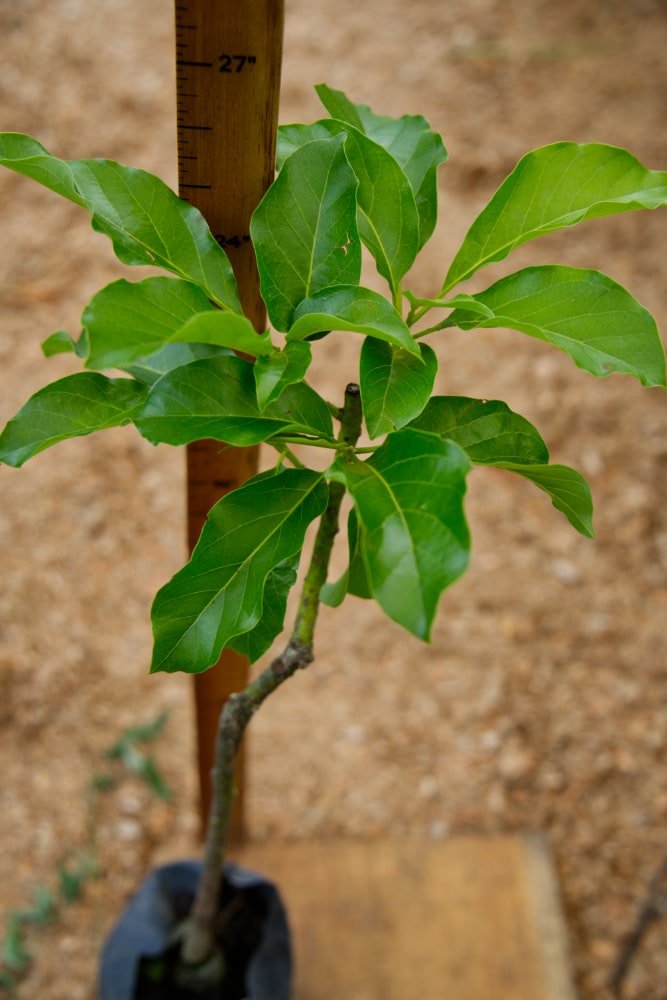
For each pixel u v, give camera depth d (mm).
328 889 1149
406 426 727
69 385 728
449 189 1948
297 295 705
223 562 697
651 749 1359
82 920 1205
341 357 1716
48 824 1271
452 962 1099
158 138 1938
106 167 700
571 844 1283
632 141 2031
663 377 694
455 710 1386
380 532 634
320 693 1398
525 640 1445
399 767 1340
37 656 1393
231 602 697
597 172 708
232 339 656
